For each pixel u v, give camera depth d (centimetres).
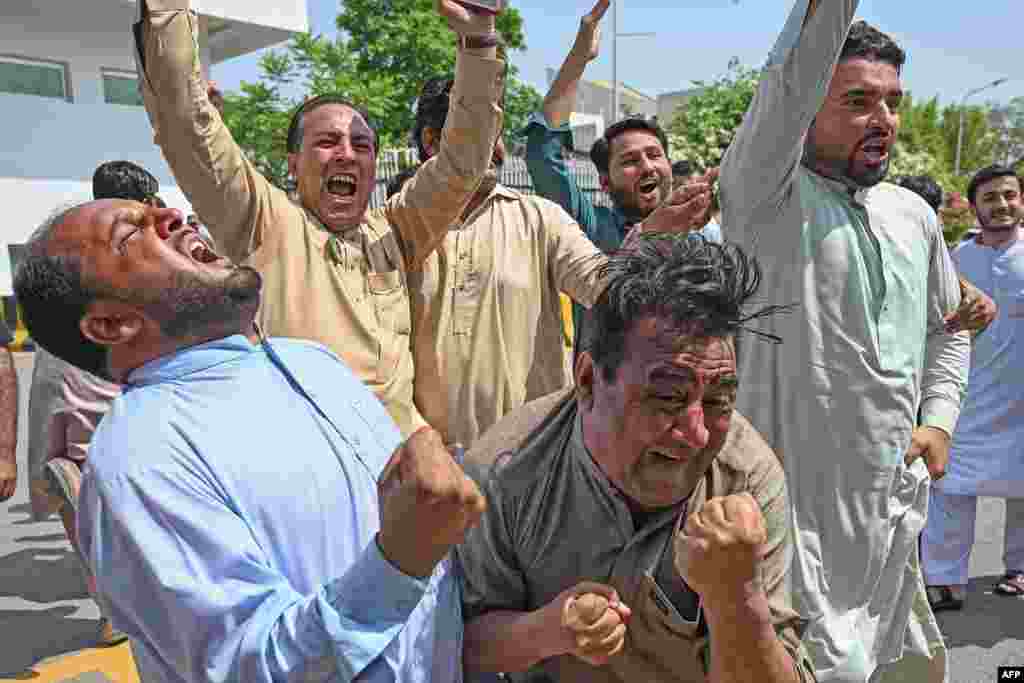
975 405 423
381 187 1238
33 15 1320
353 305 229
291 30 1547
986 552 491
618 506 150
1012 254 429
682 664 156
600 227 392
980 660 362
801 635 157
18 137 1319
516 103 2397
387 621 125
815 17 200
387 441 163
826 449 237
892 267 241
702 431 132
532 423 165
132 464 130
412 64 2219
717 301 130
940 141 4312
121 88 1460
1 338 303
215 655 125
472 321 261
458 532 120
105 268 144
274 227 227
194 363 147
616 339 134
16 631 389
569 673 167
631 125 396
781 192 229
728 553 123
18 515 558
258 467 137
